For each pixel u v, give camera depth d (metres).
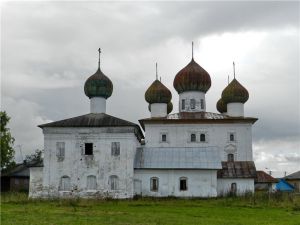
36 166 51.62
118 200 46.91
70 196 50.09
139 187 51.56
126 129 51.28
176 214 32.81
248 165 55.56
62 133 51.91
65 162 51.19
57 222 26.00
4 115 70.88
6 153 70.56
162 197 50.25
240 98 64.62
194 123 61.94
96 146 51.28
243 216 32.00
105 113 55.69
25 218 27.83
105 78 56.41
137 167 51.69
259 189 59.09
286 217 31.48
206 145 61.25
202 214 33.06
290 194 48.22
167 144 61.62
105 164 50.81
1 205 39.94
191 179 51.62
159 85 66.50
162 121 61.91
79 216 29.75
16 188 75.75
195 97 65.69
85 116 54.22
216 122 61.59
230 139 61.34
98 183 50.44
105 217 29.38
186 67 66.38
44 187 50.72
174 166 51.91
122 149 50.97
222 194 52.19
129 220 27.86
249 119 61.28
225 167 55.22
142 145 64.31
